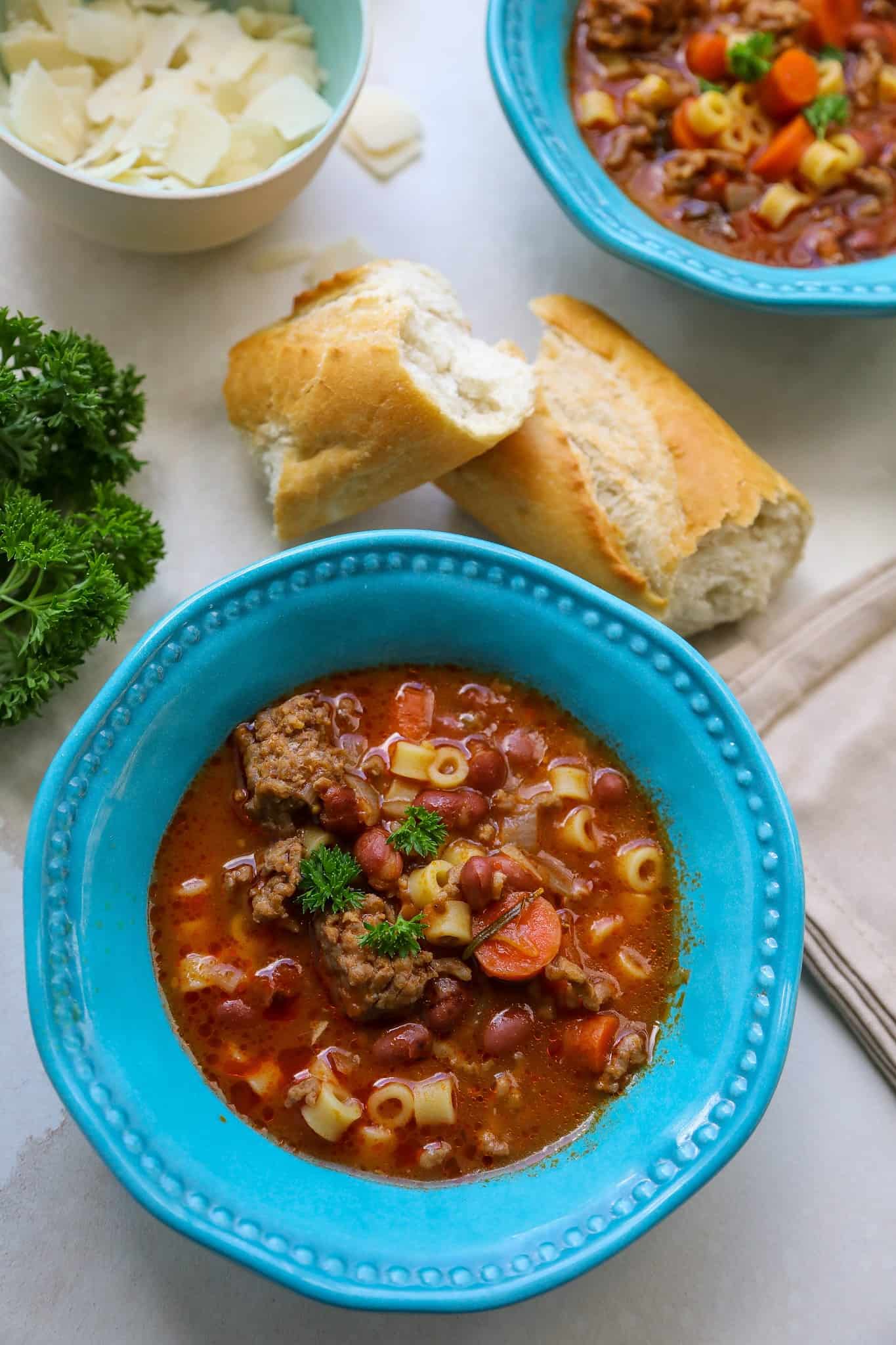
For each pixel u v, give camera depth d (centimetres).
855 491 62
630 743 54
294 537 59
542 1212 50
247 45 60
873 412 62
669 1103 51
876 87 61
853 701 59
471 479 58
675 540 57
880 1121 56
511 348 58
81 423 55
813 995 57
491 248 63
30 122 57
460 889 52
